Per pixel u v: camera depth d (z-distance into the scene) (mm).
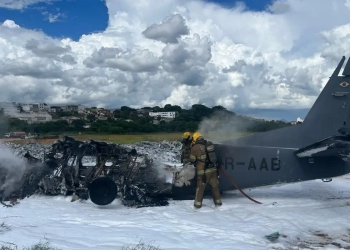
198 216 8695
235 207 9547
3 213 8648
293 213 8898
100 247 6207
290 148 10555
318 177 10344
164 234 7207
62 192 10297
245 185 10375
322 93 10703
